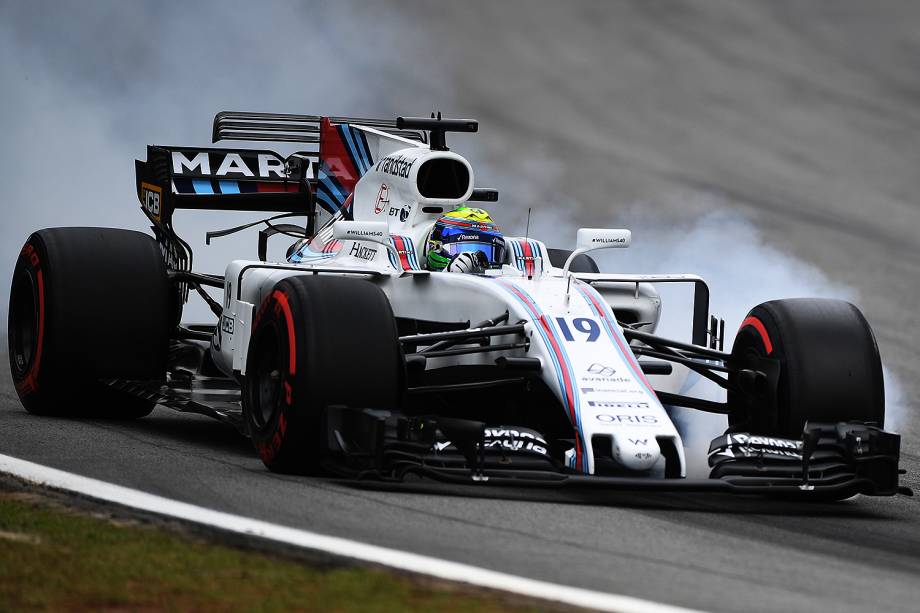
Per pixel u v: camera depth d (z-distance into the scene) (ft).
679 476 78.43
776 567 65.10
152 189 124.26
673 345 93.04
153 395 98.63
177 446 93.15
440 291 93.97
